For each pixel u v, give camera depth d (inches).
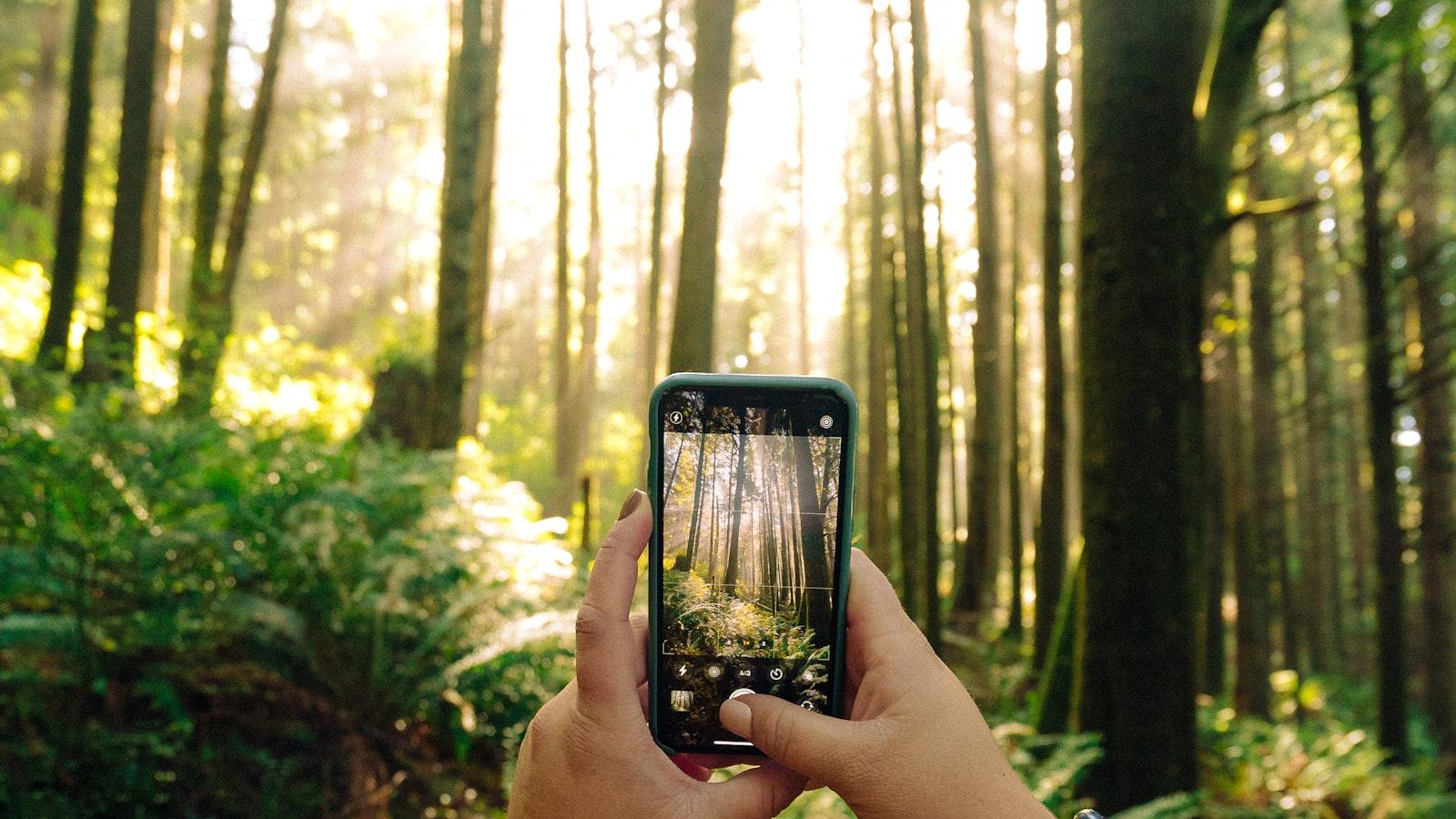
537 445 669.3
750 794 33.9
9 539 135.9
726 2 263.1
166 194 494.6
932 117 621.0
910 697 32.8
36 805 111.3
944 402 711.7
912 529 384.5
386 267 1223.5
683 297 257.9
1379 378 391.5
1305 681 609.6
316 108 1157.7
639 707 33.6
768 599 40.1
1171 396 169.5
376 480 187.3
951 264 805.2
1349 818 299.1
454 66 386.3
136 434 139.2
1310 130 595.5
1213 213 241.9
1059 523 360.8
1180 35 172.7
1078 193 180.4
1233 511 516.4
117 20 805.2
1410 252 492.7
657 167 445.7
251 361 384.8
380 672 159.0
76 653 128.3
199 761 132.0
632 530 33.9
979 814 30.7
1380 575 387.2
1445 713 458.0
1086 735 165.5
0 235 507.5
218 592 153.0
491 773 162.4
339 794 140.0
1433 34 268.5
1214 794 268.1
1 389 157.5
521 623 154.6
